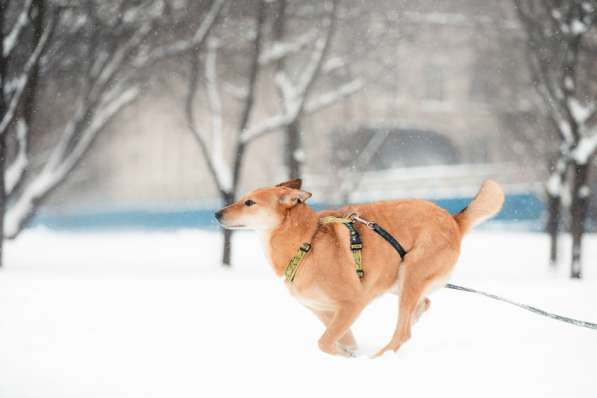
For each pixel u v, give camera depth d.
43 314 6.34
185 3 13.66
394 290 5.09
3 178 11.50
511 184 23.61
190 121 12.62
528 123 17.33
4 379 4.00
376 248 4.88
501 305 6.73
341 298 4.72
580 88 13.21
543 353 4.40
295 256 4.81
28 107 12.27
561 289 8.25
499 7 15.20
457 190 24.59
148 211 26.75
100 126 13.52
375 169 26.23
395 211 5.12
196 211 25.58
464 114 30.41
